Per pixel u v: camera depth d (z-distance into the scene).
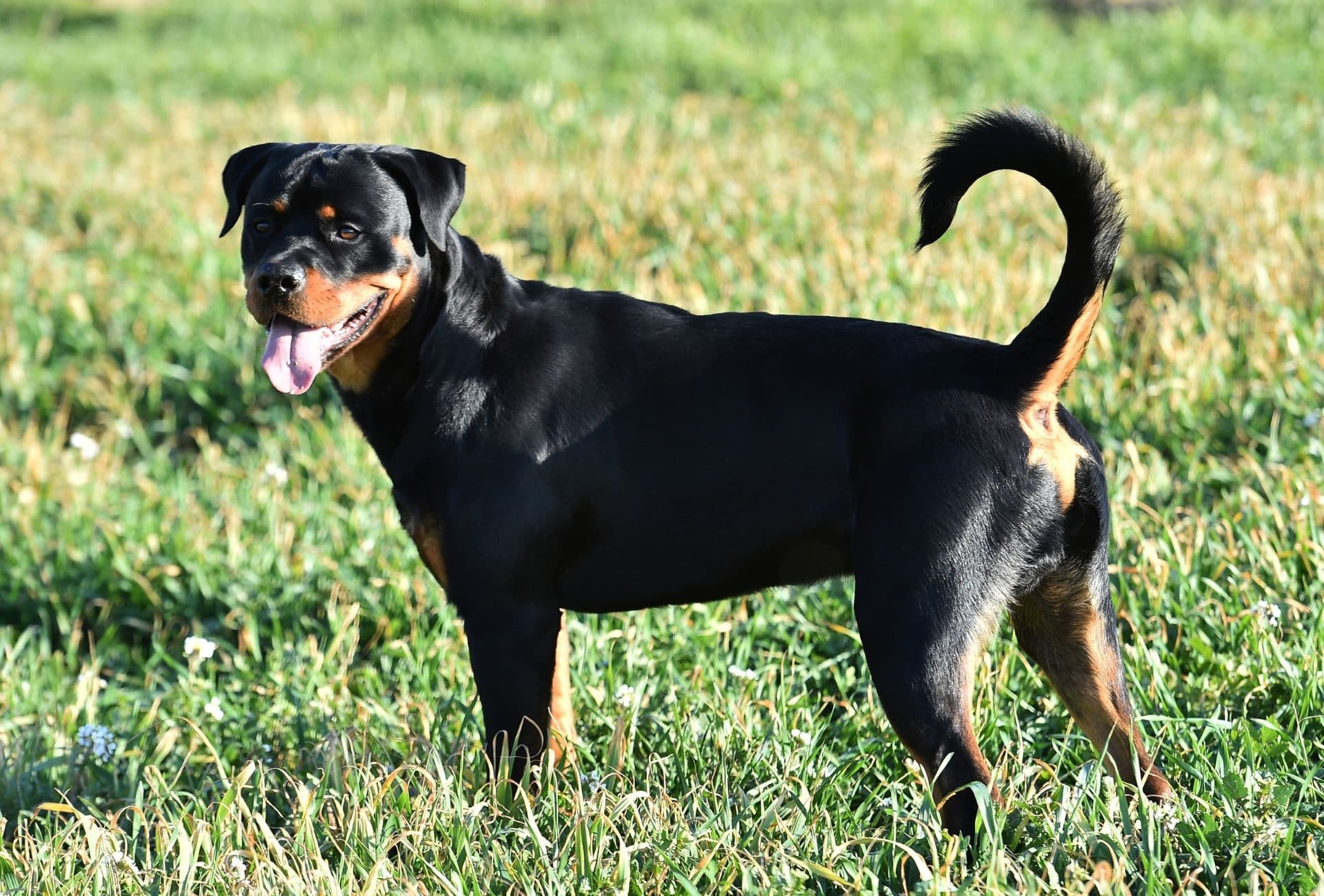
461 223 13.72
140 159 17.00
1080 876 4.65
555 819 5.34
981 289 10.70
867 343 5.61
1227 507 7.69
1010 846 5.05
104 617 8.65
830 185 13.56
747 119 17.61
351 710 6.91
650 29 22.41
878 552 5.23
